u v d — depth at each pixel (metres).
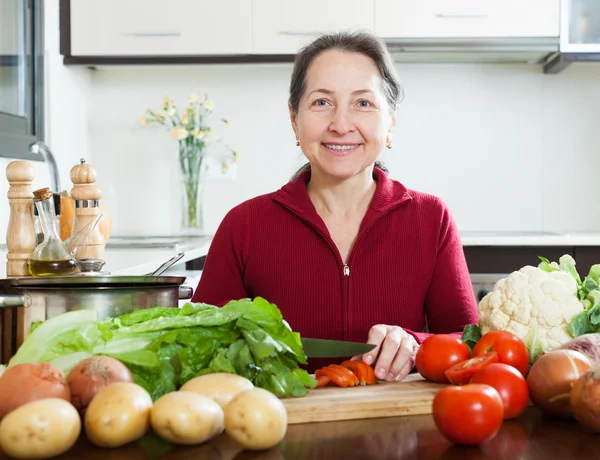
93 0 3.23
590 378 0.78
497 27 3.12
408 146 3.54
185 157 3.40
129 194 3.60
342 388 0.99
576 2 3.11
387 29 3.15
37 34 3.02
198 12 3.21
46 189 1.51
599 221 3.51
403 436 0.80
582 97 3.49
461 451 0.74
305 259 1.63
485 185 3.53
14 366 0.75
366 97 1.51
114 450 0.73
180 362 0.88
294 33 3.18
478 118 3.52
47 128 3.14
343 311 1.61
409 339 1.20
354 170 1.55
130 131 3.59
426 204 1.67
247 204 1.71
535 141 3.51
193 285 2.51
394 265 1.62
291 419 0.86
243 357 0.88
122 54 3.24
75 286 0.93
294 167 3.53
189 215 3.42
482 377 0.88
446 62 3.49
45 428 0.67
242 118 3.58
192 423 0.72
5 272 1.68
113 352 0.85
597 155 3.50
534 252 2.94
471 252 2.95
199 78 3.58
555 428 0.83
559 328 1.11
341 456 0.72
